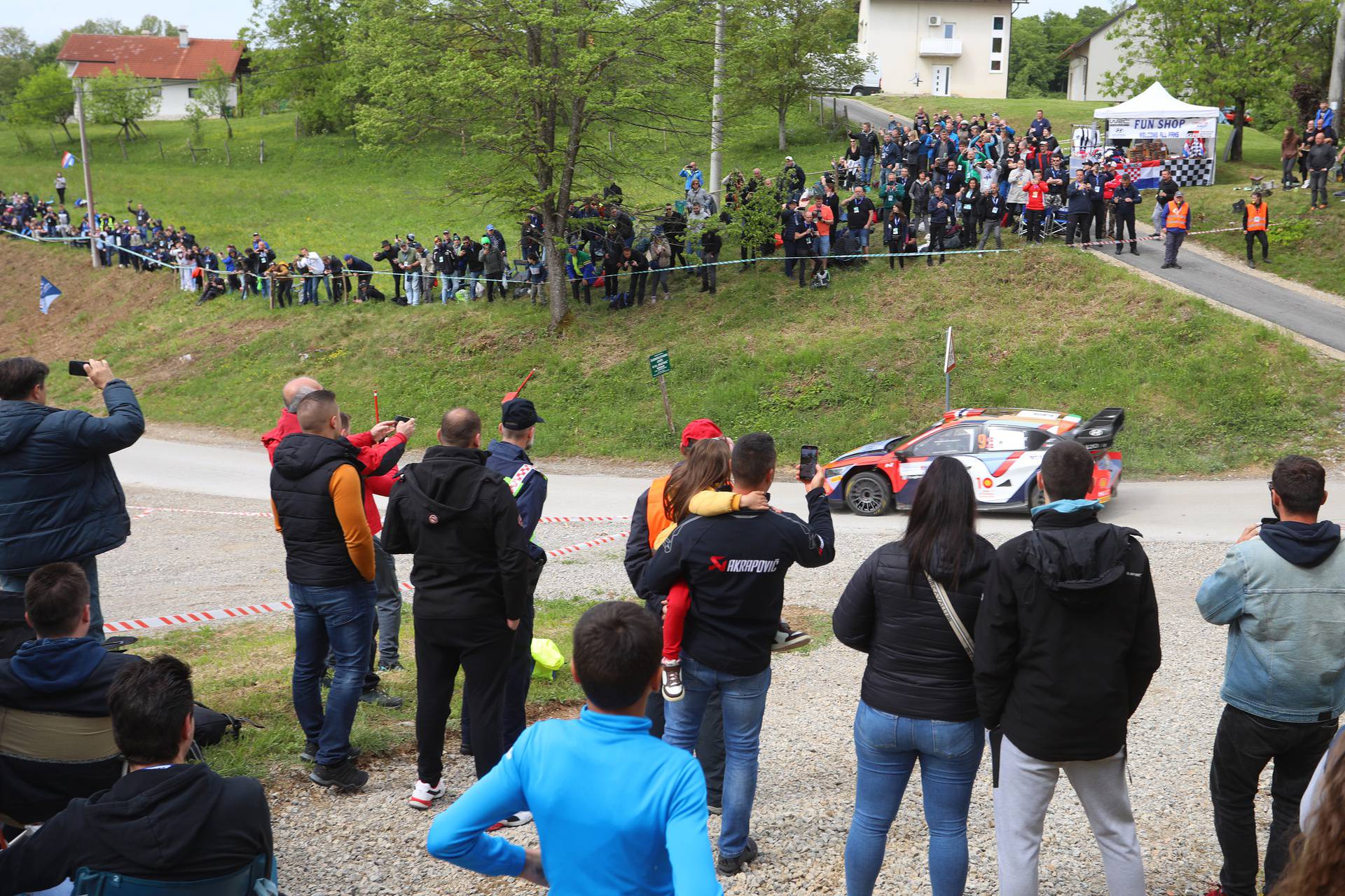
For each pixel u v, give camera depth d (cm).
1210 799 538
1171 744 621
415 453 2327
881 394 2139
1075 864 470
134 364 3152
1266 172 3167
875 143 3025
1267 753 400
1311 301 2117
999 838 379
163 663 297
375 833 501
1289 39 3344
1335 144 2466
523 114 2484
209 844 280
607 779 247
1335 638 384
